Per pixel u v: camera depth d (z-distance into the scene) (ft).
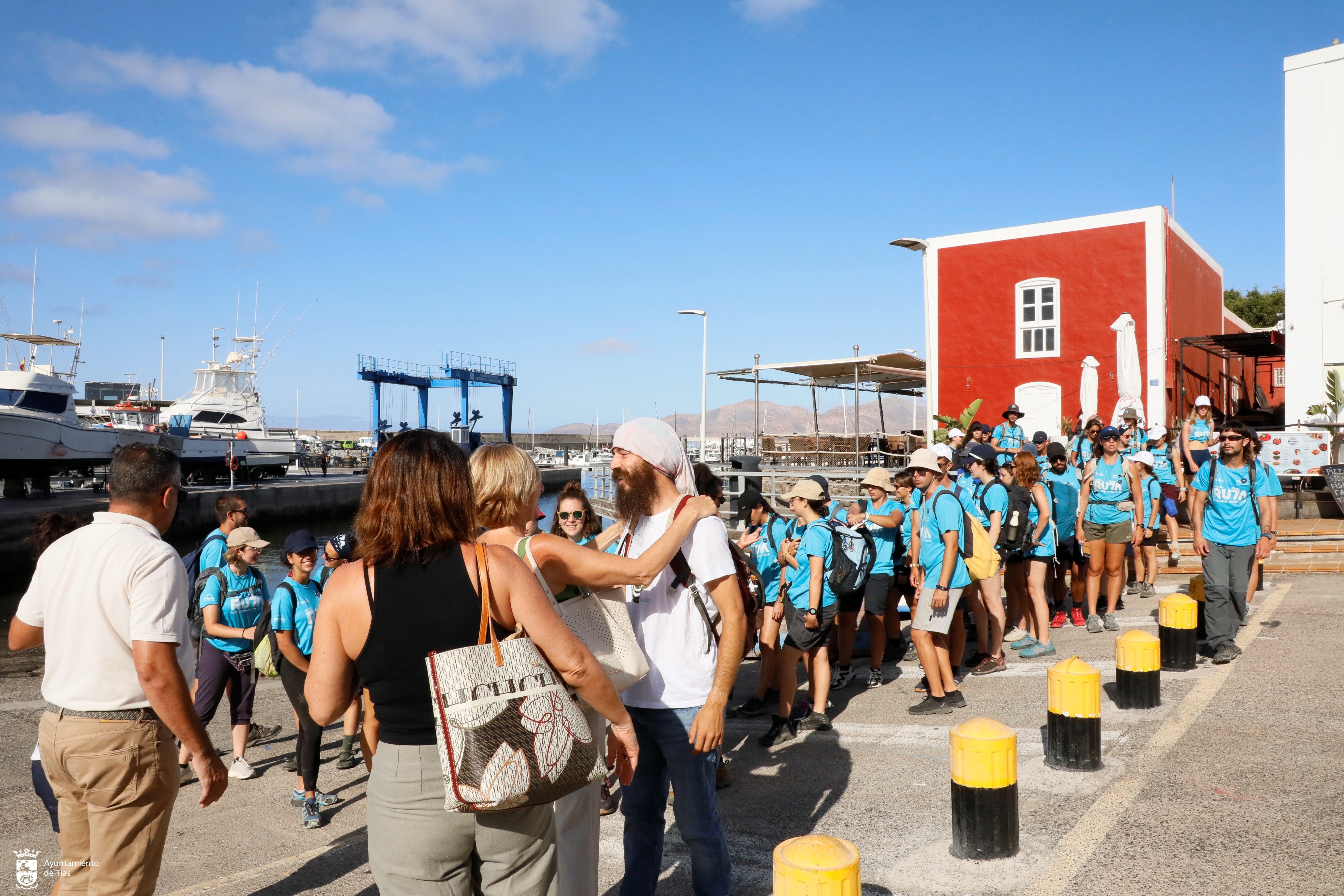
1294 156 53.26
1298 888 10.69
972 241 70.23
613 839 14.96
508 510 9.91
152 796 10.23
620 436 11.17
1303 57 52.95
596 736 10.38
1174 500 36.73
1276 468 41.63
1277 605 28.12
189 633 10.77
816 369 77.05
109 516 10.32
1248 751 15.46
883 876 11.92
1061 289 66.59
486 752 6.91
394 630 7.21
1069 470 29.78
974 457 24.85
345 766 21.54
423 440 7.57
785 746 19.17
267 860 15.44
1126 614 30.19
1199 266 73.61
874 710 21.90
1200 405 38.14
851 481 66.39
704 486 20.38
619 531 11.42
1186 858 11.65
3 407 92.32
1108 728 17.29
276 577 79.30
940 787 15.62
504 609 7.46
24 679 32.81
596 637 9.44
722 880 10.69
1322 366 52.31
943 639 20.85
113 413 147.84
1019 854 12.19
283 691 32.40
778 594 21.59
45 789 11.69
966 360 70.38
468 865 7.52
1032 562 25.55
